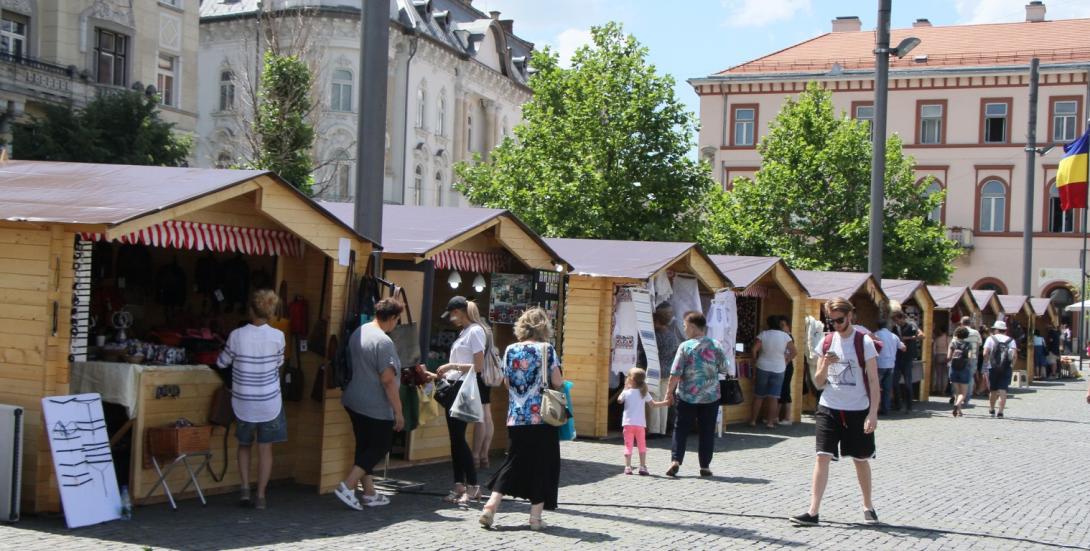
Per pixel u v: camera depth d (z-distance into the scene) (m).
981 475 14.33
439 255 13.66
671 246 17.91
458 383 11.00
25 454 9.17
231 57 46.38
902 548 9.20
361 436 10.30
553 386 9.62
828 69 62.69
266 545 8.42
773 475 13.62
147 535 8.64
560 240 18.94
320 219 10.89
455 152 55.09
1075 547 9.57
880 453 16.45
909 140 61.28
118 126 29.11
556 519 10.09
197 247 10.37
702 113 64.12
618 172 35.91
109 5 35.41
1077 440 19.36
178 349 10.81
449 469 13.16
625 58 36.41
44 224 9.07
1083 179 37.62
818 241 43.00
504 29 66.19
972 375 27.25
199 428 9.98
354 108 46.28
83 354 9.38
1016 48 61.34
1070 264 59.06
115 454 10.15
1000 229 60.09
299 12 36.00
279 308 11.52
